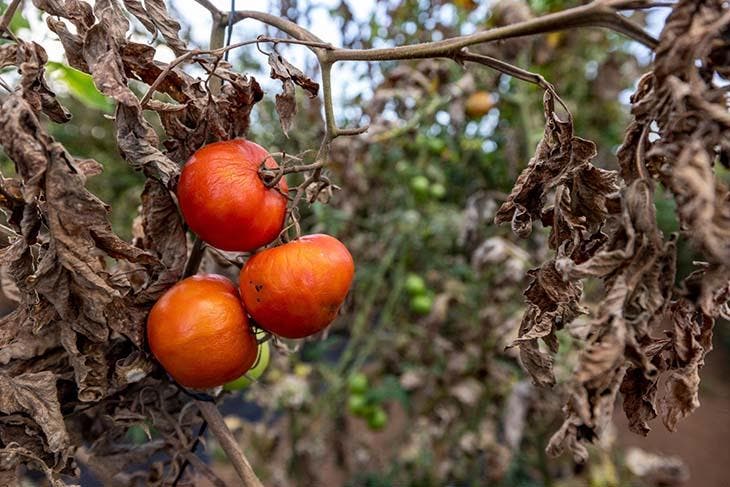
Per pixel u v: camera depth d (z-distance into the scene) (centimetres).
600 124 105
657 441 133
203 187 27
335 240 30
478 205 85
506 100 88
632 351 23
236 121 32
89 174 27
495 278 84
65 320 27
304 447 101
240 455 33
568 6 79
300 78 30
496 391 88
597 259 24
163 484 35
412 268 107
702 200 20
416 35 91
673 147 22
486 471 94
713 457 130
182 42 31
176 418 36
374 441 129
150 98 28
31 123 24
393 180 102
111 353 31
